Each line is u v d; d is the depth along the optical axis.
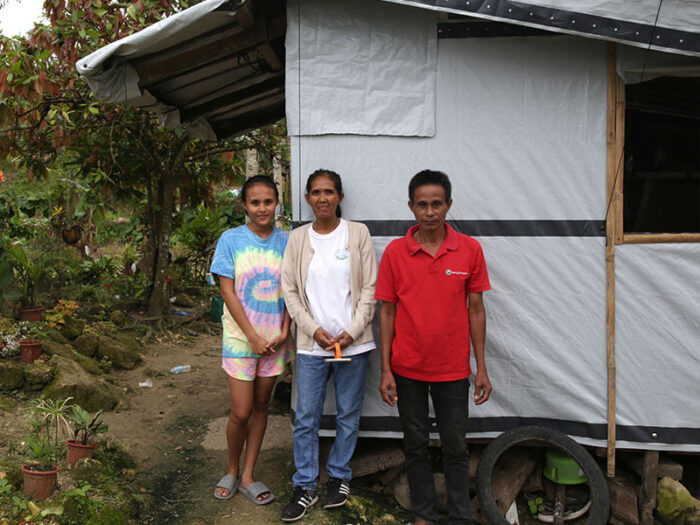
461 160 2.99
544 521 3.04
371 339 2.82
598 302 2.95
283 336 2.90
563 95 2.93
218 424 4.07
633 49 2.84
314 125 3.00
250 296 2.83
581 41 2.90
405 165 3.01
